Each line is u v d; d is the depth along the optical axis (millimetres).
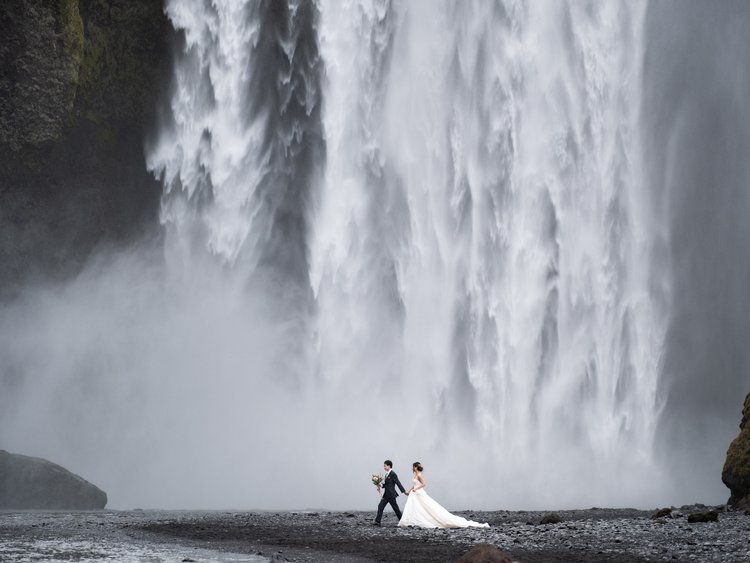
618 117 51406
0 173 41469
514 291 49844
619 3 51625
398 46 50812
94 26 43688
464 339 49875
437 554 15211
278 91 49188
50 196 43656
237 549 16125
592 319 50031
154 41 46062
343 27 49938
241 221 48719
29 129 41000
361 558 14609
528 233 50094
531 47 50812
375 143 50438
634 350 50531
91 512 29016
